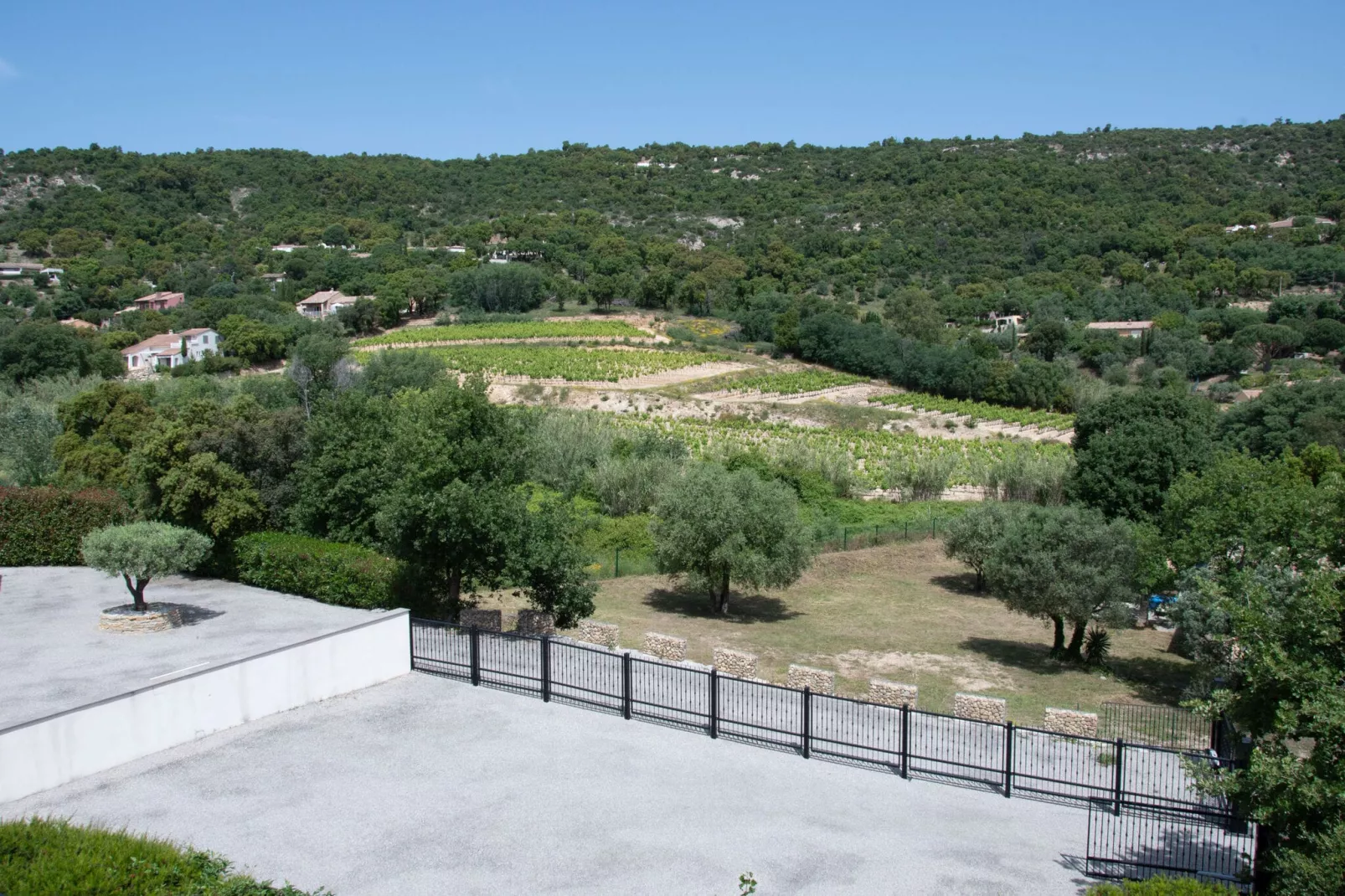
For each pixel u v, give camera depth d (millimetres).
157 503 30906
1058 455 66750
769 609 37281
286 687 18594
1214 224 172875
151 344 108125
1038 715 24516
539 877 12594
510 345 118812
